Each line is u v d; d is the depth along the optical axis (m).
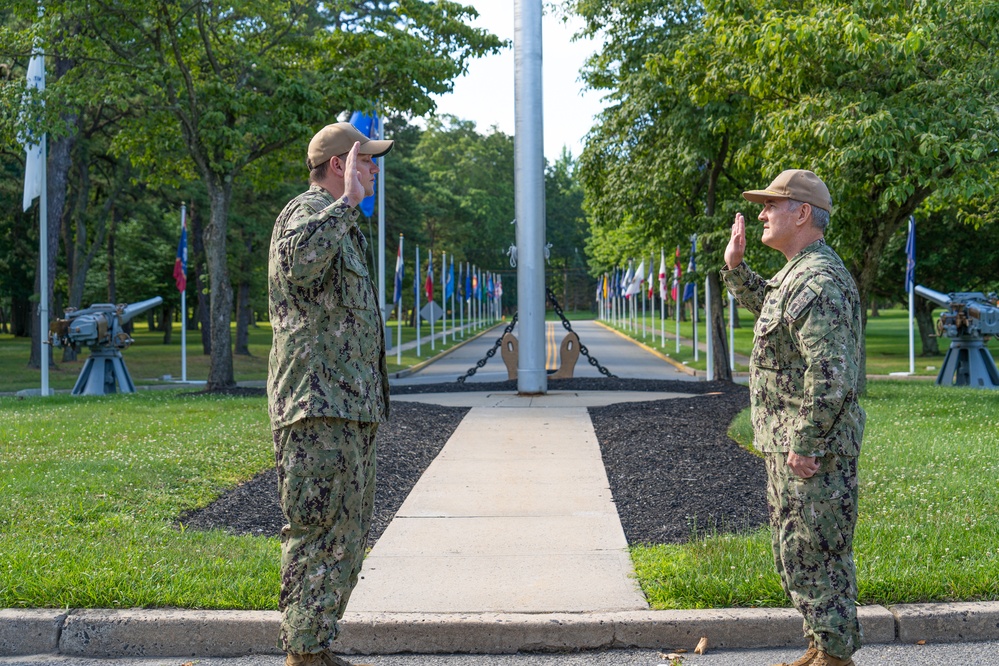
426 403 14.74
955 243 33.09
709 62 15.47
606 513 7.07
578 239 138.38
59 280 44.88
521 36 16.09
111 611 4.58
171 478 7.66
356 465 3.71
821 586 3.69
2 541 5.66
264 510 6.99
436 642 4.52
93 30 17.55
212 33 18.45
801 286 3.67
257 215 40.78
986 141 12.27
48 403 15.44
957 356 19.48
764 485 7.59
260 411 12.90
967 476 7.57
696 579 4.86
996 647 4.46
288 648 3.68
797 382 3.72
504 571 5.48
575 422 12.34
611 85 21.42
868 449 8.82
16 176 33.47
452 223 82.38
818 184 3.91
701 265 18.58
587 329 73.56
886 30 13.29
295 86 17.48
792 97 14.24
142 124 19.48
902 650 4.43
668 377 25.56
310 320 3.68
